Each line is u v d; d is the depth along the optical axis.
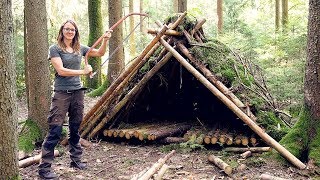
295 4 16.22
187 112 7.89
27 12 6.30
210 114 7.43
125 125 7.07
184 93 7.79
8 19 3.45
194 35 6.74
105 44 5.19
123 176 4.74
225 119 6.98
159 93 7.73
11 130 3.61
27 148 5.96
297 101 8.56
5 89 3.52
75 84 4.89
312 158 4.92
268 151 5.48
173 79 7.46
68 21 4.73
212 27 16.25
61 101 4.79
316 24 5.02
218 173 4.88
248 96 6.12
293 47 9.38
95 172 5.04
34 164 5.34
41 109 6.39
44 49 6.38
